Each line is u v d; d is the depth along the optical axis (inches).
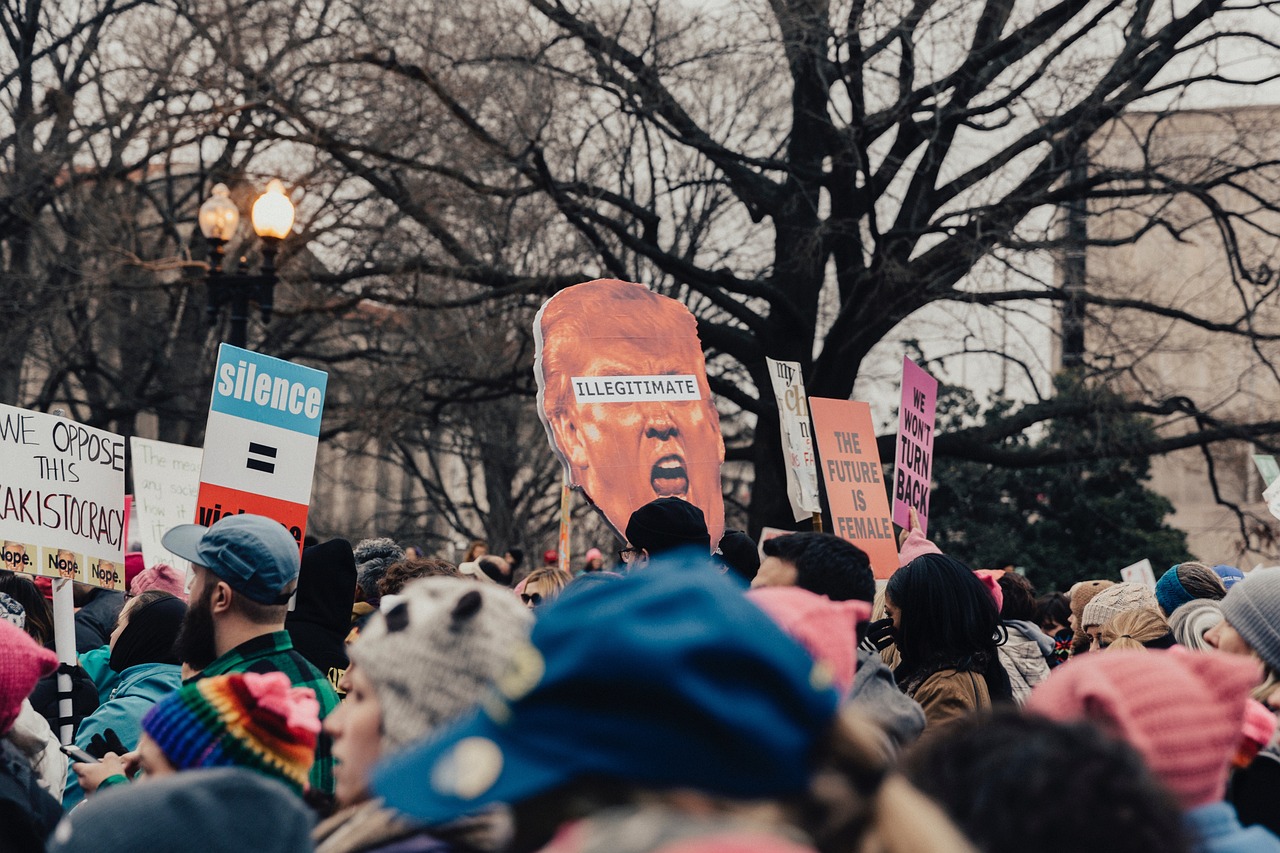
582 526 1243.2
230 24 768.9
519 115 759.7
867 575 169.0
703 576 46.0
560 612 46.2
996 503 1104.8
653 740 43.1
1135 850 63.9
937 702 178.4
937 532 1127.0
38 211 1022.4
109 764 154.0
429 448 1257.4
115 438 253.9
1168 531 1079.0
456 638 93.4
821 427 298.0
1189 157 748.0
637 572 48.1
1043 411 803.4
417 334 1011.9
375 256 976.9
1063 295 754.8
